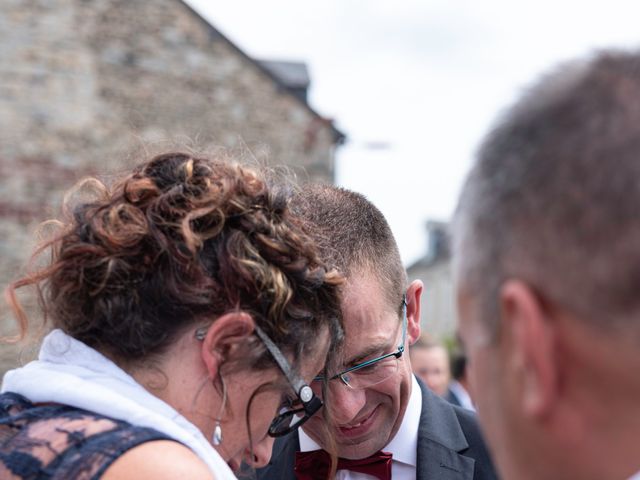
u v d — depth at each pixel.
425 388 2.18
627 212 0.77
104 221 1.42
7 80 10.36
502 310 0.90
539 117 0.86
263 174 1.68
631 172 0.78
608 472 0.85
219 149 1.83
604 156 0.79
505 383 0.93
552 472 0.90
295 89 13.62
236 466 1.62
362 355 1.84
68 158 10.43
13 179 10.18
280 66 14.41
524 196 0.85
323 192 1.98
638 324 0.78
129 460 1.18
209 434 1.42
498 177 0.88
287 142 11.21
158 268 1.38
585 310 0.81
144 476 1.17
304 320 1.50
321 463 2.04
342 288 1.62
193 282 1.37
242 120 11.11
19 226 10.10
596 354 0.82
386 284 1.90
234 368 1.41
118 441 1.20
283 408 1.78
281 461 2.18
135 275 1.37
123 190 1.47
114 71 10.77
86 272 1.38
